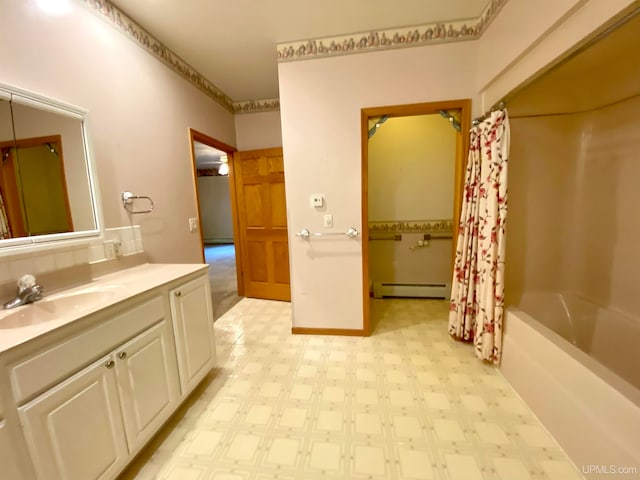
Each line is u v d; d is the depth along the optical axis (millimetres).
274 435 1435
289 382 1852
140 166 1924
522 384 1618
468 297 2129
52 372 929
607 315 1911
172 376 1496
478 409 1561
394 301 3242
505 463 1242
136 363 1262
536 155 2203
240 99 3324
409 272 3309
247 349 2281
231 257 6645
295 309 2516
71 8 1462
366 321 2424
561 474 1184
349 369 1972
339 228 2346
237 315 3006
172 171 2254
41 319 1207
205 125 2756
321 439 1401
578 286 2223
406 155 3156
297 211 2377
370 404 1628
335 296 2441
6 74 1208
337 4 1797
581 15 1151
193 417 1567
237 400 1694
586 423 1160
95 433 1068
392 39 2088
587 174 2125
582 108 2102
